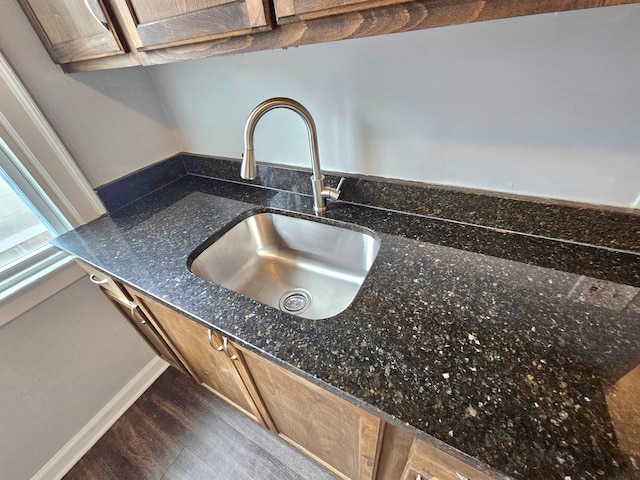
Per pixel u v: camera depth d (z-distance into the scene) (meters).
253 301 0.66
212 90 1.03
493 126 0.66
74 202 1.04
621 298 0.57
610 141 0.57
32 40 0.85
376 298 0.62
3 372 0.99
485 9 0.35
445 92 0.67
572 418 0.41
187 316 0.66
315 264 1.04
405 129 0.77
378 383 0.47
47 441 1.15
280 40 0.49
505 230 0.76
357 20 0.41
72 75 0.96
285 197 1.08
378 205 0.93
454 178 0.78
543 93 0.58
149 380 1.47
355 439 0.71
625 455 0.37
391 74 0.70
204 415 1.34
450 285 0.64
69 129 0.99
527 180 0.69
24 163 0.91
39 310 1.04
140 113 1.17
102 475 1.18
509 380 0.46
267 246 1.11
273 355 0.53
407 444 0.59
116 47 0.66
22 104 0.87
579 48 0.51
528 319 0.55
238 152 1.16
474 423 0.41
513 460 0.38
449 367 0.48
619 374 0.45
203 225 0.98
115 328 1.29
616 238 0.64
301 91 0.86
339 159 0.93
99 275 1.00
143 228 1.00
